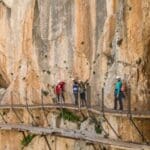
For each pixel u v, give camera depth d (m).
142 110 27.61
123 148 26.92
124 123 28.38
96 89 31.80
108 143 27.92
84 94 32.41
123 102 28.56
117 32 29.27
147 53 28.08
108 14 30.86
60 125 34.22
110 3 30.61
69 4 34.47
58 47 35.31
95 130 31.11
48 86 36.00
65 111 34.09
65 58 34.84
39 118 36.38
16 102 38.56
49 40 35.91
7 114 38.94
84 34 33.41
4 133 37.72
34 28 37.22
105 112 28.88
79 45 33.56
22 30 38.47
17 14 39.19
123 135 28.42
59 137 33.31
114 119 29.05
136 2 27.95
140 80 27.98
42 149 34.81
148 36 27.67
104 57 30.88
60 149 33.19
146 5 27.47
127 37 28.50
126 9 28.52
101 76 31.12
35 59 37.03
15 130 36.88
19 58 38.78
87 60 33.28
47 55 36.12
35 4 37.28
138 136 27.67
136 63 28.12
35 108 36.47
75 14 33.94
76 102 32.75
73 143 32.16
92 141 29.34
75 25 33.94
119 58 29.08
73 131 32.56
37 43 36.88
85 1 33.34
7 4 40.19
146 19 27.53
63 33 34.94
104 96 30.23
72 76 34.34
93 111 31.06
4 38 40.38
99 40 31.80
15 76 39.09
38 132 34.19
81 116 33.06
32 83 37.28
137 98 27.97
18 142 36.88
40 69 36.56
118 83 28.33
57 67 35.41
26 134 36.53
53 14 35.66
